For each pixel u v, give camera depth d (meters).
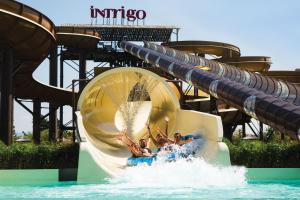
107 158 19.39
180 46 46.78
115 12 55.69
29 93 37.38
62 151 18.94
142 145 19.91
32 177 16.92
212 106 25.55
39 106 39.62
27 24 22.45
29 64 29.42
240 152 19.33
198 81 23.08
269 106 16.66
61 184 15.52
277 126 16.19
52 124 41.16
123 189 13.68
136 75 24.47
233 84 20.27
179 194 12.56
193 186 14.27
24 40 23.73
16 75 32.00
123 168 18.17
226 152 17.42
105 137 23.66
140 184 14.86
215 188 13.83
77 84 35.00
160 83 23.22
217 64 29.41
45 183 16.05
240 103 18.80
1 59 25.11
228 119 32.56
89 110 24.31
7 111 23.84
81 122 18.20
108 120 25.58
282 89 19.45
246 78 22.92
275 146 19.58
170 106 23.17
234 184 14.99
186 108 26.48
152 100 25.28
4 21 21.64
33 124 39.47
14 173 16.83
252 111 17.83
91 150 17.69
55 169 17.22
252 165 19.22
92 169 16.58
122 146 22.95
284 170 17.84
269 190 13.49
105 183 15.40
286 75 35.47
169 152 19.09
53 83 42.47
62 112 45.19
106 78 23.61
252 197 12.02
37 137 39.25
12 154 18.36
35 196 12.46
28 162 18.48
